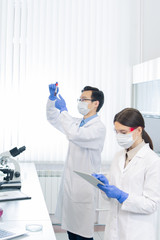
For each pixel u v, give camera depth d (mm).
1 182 2730
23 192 2635
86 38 4172
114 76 4254
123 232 1921
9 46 4074
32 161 4148
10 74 4082
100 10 4184
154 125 3619
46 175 4164
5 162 2760
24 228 1872
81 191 2906
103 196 2146
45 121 4133
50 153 4168
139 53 4293
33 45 4117
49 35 4113
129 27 4270
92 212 2914
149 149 1991
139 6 4281
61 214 3092
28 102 4117
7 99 4082
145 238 1897
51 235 1785
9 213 2133
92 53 4191
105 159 4250
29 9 4074
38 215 2107
